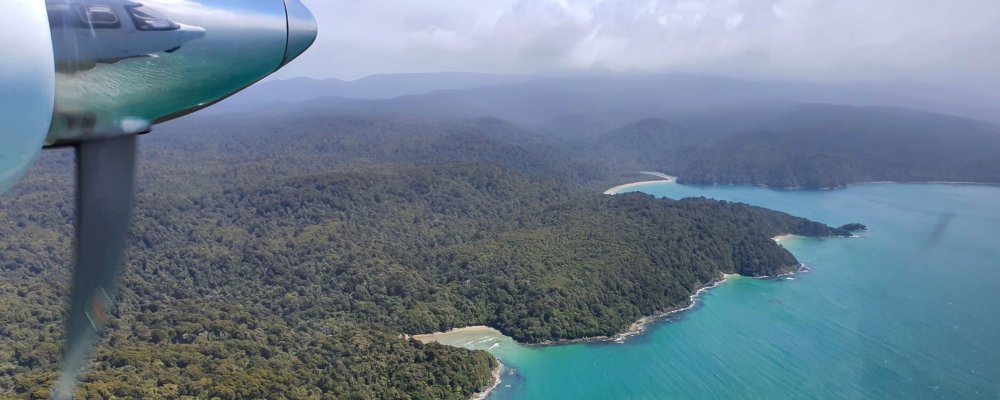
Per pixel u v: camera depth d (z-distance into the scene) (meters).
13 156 6.42
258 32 9.18
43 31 6.47
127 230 8.43
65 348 7.92
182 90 8.55
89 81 7.49
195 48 8.42
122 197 8.36
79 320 7.97
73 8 7.18
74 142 7.94
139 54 7.84
